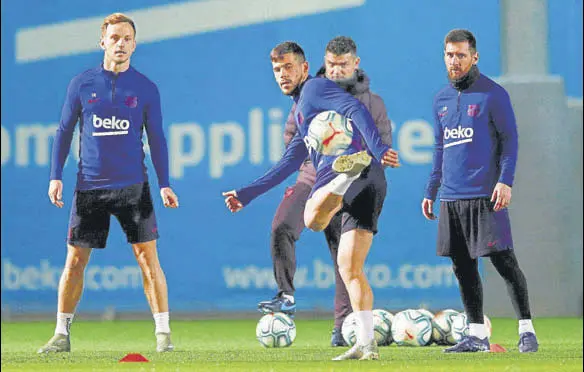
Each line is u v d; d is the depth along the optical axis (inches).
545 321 1628.9
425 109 1701.5
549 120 1712.6
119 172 1027.9
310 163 1180.5
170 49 1732.3
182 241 1721.2
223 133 1727.4
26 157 1738.4
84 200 1034.1
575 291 1717.5
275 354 995.3
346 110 824.3
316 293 1695.4
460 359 872.9
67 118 1040.8
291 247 1179.9
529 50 1711.4
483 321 1000.2
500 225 972.6
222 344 1261.1
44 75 1740.9
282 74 980.6
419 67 1704.0
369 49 1711.4
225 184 1723.7
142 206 1035.9
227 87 1727.4
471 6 1710.1
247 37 1727.4
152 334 1476.4
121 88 1029.8
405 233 1692.9
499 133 972.6
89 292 1721.2
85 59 1740.9
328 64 1046.4
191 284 1723.7
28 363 874.8
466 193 977.5
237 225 1721.2
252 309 1718.8
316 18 1720.0
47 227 1731.1
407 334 1098.1
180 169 1726.1
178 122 1729.8
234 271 1721.2
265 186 909.2
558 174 1712.6
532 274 1712.6
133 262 1722.4
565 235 1715.1
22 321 1727.4
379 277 1691.7
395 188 1694.1
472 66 976.3
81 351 1112.2
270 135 1721.2
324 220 839.7
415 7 1710.1
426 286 1690.5
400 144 1700.3
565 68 1732.3
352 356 858.1
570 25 1727.4
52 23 1742.1
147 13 1736.0
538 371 744.3
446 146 991.0
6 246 1736.0
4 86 1743.4
